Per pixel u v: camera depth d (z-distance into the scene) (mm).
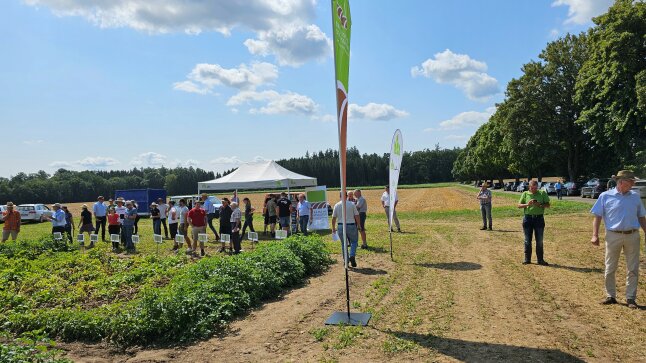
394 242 15547
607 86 31672
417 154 160625
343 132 7254
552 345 5531
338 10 6992
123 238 18922
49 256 14898
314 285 9562
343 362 5297
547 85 48125
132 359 5832
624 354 5191
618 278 8734
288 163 142625
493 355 5293
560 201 33406
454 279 9375
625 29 30766
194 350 6008
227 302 7188
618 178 7117
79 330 6688
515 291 8148
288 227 18266
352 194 14148
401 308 7426
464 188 92250
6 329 7008
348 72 7453
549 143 48375
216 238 19766
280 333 6473
